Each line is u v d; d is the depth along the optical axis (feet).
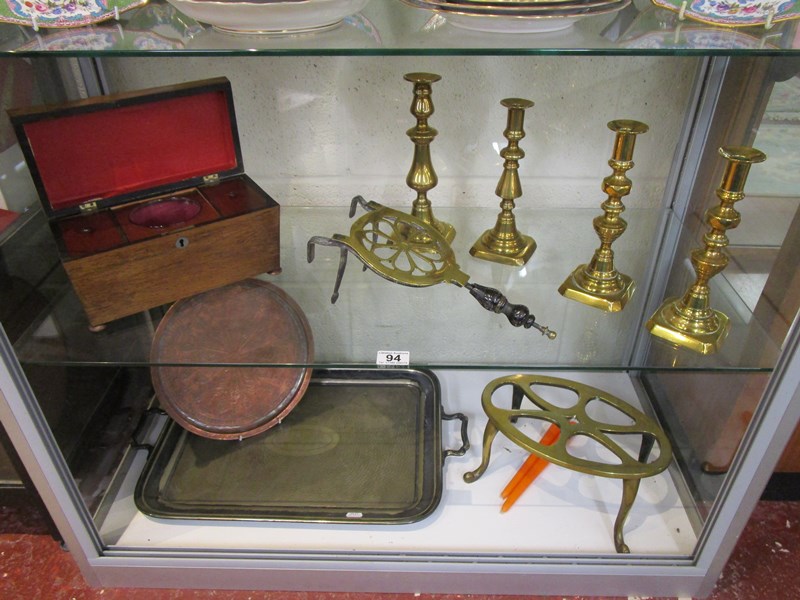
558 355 2.45
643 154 2.92
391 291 2.69
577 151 2.91
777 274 2.27
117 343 2.48
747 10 1.95
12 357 2.18
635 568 2.69
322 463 3.03
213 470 3.01
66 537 2.64
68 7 1.98
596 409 3.27
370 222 2.72
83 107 2.25
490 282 2.69
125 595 2.82
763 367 2.26
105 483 2.92
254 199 2.53
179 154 2.54
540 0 1.71
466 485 2.98
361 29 2.00
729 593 2.81
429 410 3.25
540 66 2.68
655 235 2.92
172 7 2.17
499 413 2.78
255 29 1.85
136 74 2.69
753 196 2.42
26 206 2.33
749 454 2.34
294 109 2.79
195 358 2.57
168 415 3.17
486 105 2.78
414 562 2.71
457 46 1.85
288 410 3.09
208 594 2.83
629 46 1.84
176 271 2.39
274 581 2.80
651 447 2.84
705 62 2.64
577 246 2.87
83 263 2.15
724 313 2.49
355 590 2.83
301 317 2.60
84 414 2.72
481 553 2.73
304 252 2.81
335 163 2.95
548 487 2.99
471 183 3.01
